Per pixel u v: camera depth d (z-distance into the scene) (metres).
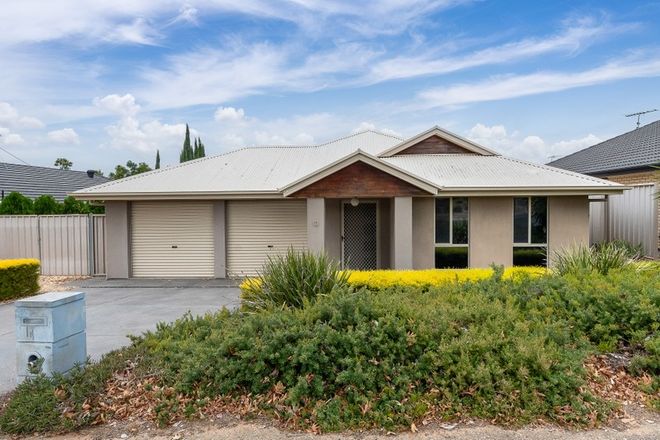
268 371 4.27
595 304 5.40
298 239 14.22
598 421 3.80
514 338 4.39
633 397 4.25
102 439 3.71
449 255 12.86
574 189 12.13
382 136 18.53
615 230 15.57
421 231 12.87
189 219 14.22
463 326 4.83
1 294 10.71
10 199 15.20
